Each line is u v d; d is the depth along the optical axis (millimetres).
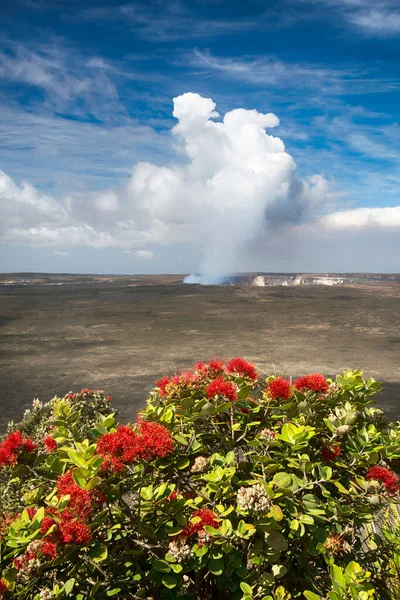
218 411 2262
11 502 2582
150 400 2869
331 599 1638
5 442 2184
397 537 2141
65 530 1697
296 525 1883
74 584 1833
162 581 1768
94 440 2477
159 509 1894
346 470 2275
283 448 2279
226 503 2096
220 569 1774
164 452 1917
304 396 2502
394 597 2104
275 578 1961
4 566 1811
